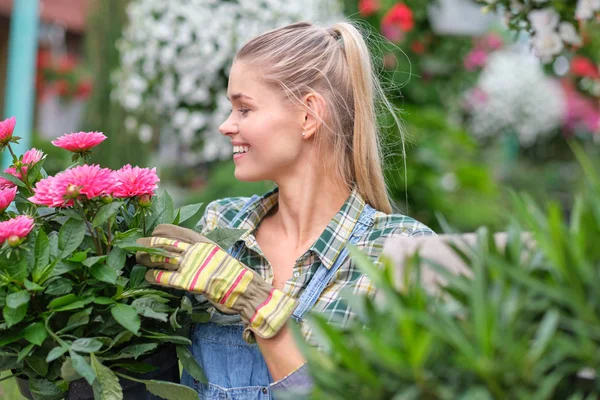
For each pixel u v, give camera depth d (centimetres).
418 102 536
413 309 82
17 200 169
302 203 186
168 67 404
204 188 444
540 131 1062
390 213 195
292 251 188
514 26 237
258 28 401
